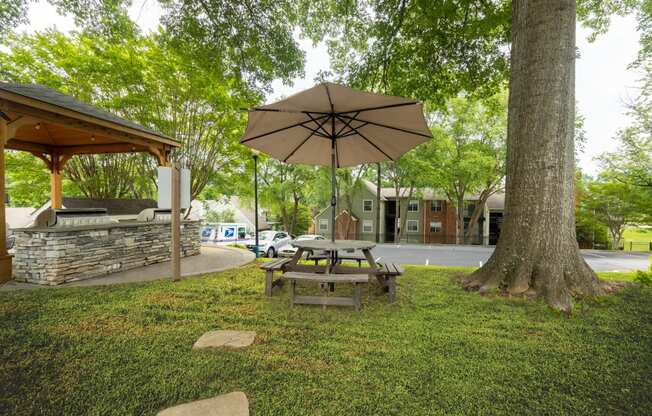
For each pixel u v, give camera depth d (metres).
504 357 2.29
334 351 2.36
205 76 9.69
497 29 6.82
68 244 4.29
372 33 7.21
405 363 2.19
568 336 2.67
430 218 27.70
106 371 2.03
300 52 7.82
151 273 5.05
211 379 1.97
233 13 6.70
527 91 3.95
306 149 4.86
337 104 3.26
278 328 2.79
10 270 4.23
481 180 20.30
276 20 7.15
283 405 1.72
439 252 17.83
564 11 3.77
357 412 1.67
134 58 9.38
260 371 2.06
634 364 2.21
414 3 6.42
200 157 11.56
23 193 12.58
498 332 2.74
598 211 20.52
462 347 2.45
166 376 1.99
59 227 4.35
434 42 7.00
